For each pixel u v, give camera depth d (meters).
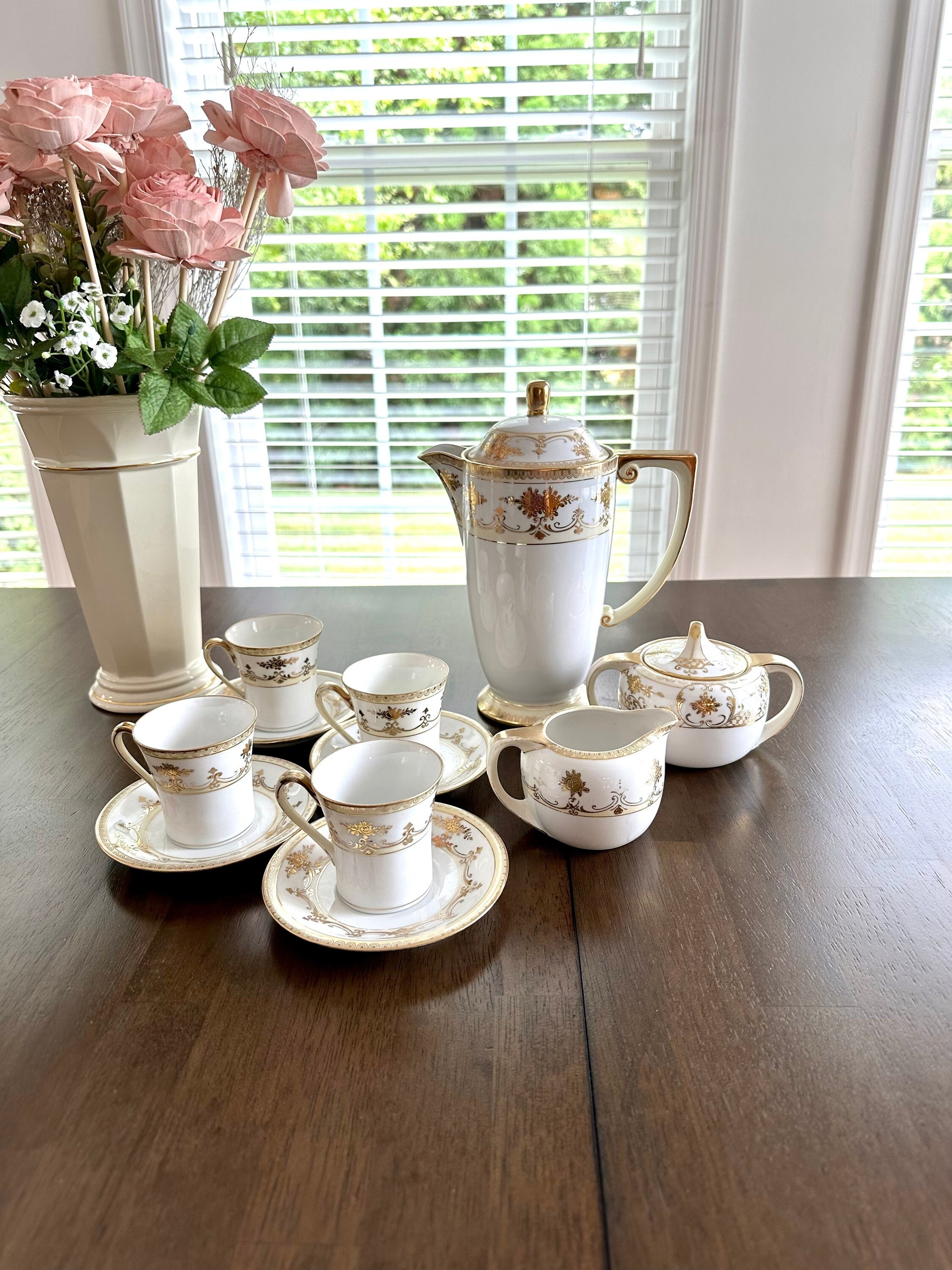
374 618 1.00
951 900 0.52
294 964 0.48
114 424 0.68
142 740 0.56
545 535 0.66
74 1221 0.34
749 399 1.56
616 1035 0.43
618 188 1.51
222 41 1.40
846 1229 0.34
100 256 0.69
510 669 0.73
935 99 1.38
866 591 1.07
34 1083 0.41
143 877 0.57
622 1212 0.34
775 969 0.47
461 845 0.57
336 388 1.65
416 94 1.46
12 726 0.77
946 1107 0.39
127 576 0.74
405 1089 0.40
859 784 0.65
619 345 1.59
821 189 1.44
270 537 1.76
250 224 0.74
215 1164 0.37
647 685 0.66
